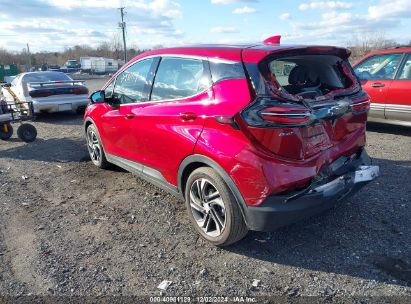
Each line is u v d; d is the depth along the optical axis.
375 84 7.86
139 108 4.51
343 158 3.73
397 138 7.63
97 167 6.29
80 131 9.63
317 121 3.28
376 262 3.39
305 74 3.72
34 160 6.93
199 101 3.62
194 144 3.60
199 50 3.85
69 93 11.65
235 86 3.33
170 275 3.32
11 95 12.44
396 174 5.46
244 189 3.26
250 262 3.47
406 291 3.01
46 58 100.94
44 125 10.73
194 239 3.89
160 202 4.79
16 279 3.31
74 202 4.91
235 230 3.47
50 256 3.65
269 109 3.08
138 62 4.79
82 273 3.38
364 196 4.71
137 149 4.65
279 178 3.16
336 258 3.47
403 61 7.56
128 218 4.40
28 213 4.63
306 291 3.06
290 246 3.69
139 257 3.60
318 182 3.40
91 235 4.04
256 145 3.17
